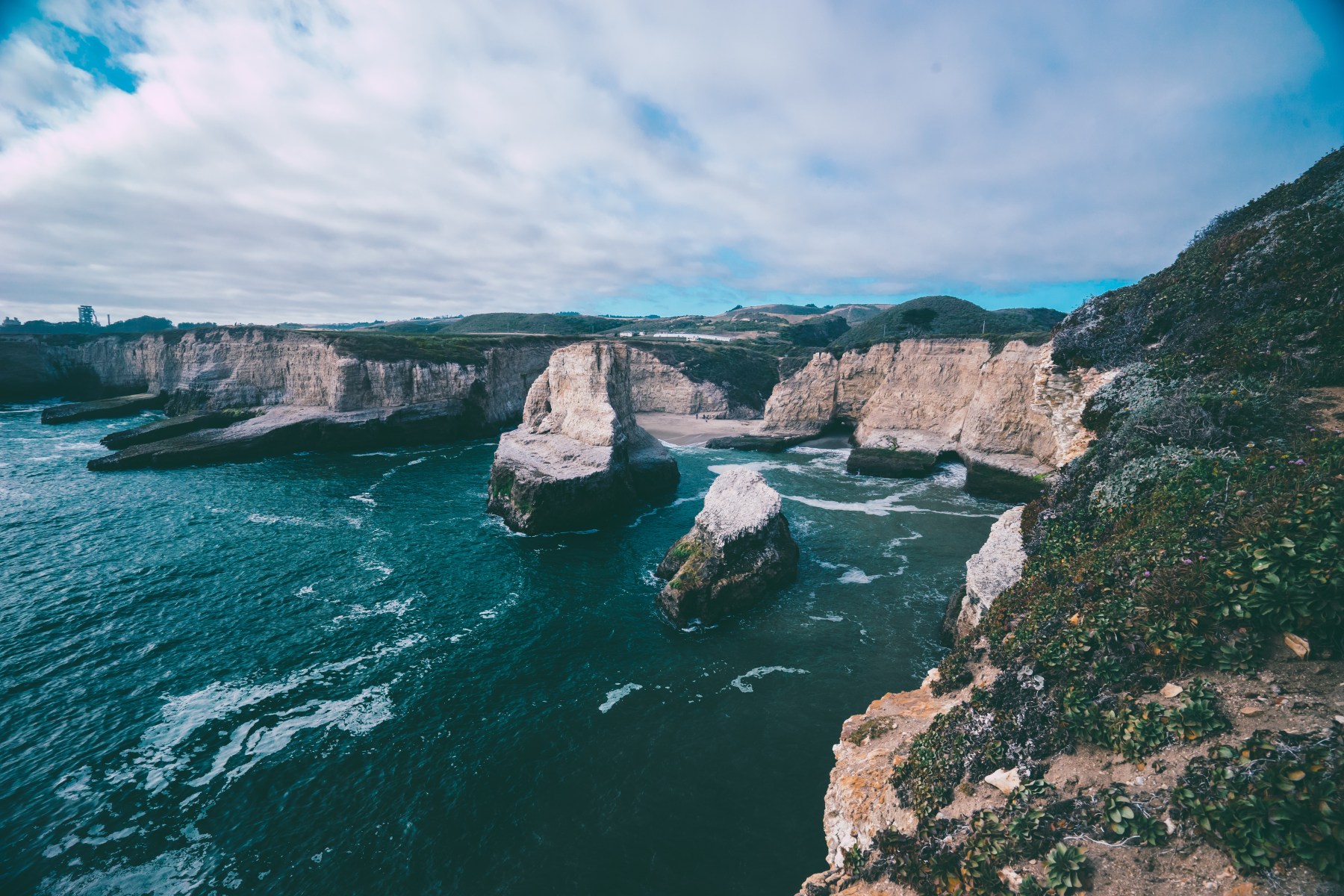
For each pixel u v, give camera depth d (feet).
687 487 181.68
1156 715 25.23
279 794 57.41
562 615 95.09
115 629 87.66
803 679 76.33
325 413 233.55
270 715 69.31
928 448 198.90
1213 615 26.86
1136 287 64.13
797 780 59.21
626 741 64.90
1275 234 51.11
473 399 258.16
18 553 114.32
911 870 27.55
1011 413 170.09
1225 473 36.68
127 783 58.54
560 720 68.64
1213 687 24.91
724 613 93.61
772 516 106.73
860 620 91.25
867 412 231.09
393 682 76.13
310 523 137.49
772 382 361.92
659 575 109.50
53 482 164.86
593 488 142.51
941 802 30.32
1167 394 48.93
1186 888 19.66
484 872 49.34
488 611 96.12
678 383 325.83
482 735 66.13
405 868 49.73
